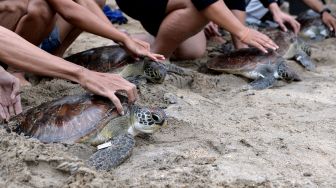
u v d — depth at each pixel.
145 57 3.02
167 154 2.42
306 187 2.23
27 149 2.25
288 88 3.38
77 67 2.41
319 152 2.48
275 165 2.37
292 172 2.32
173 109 2.91
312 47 4.41
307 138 2.61
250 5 4.46
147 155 2.42
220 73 3.62
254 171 2.31
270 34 3.96
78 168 2.19
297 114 2.91
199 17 3.33
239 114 2.89
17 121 2.42
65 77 2.41
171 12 3.38
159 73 3.21
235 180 2.25
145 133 2.52
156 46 3.50
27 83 3.11
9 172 2.20
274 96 3.19
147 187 2.19
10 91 2.51
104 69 3.24
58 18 3.22
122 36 2.93
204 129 2.67
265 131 2.68
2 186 2.15
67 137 2.34
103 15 3.06
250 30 3.34
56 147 2.30
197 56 3.92
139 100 2.97
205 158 2.39
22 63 2.38
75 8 2.85
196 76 3.43
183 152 2.44
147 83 3.27
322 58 4.06
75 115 2.38
